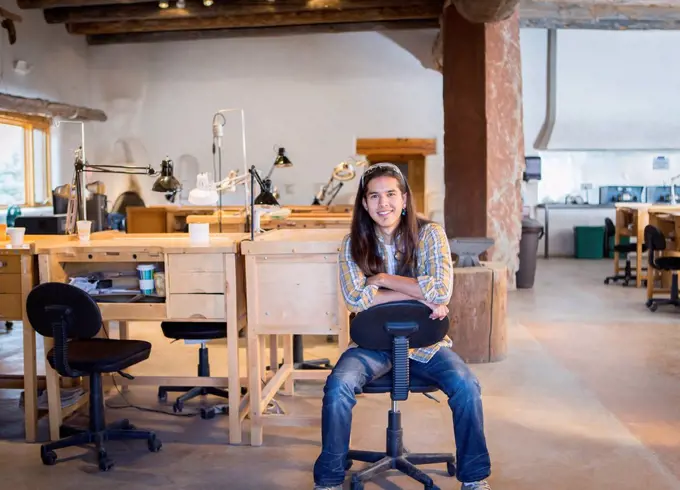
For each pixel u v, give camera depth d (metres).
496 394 4.06
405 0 8.62
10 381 3.75
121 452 3.28
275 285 3.26
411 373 2.73
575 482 2.87
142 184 10.33
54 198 7.85
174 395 4.18
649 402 3.91
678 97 10.57
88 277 3.56
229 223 6.30
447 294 2.67
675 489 2.80
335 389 2.58
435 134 10.02
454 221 6.92
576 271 9.73
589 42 10.50
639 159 11.45
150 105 10.27
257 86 10.14
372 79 10.02
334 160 10.12
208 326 3.70
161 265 3.55
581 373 4.50
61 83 9.48
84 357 3.09
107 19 8.99
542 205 11.38
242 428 3.57
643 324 6.05
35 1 8.32
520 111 6.84
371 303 2.71
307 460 3.16
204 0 8.02
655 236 6.64
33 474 3.04
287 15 9.29
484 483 2.60
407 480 2.93
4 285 3.37
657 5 8.54
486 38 6.66
